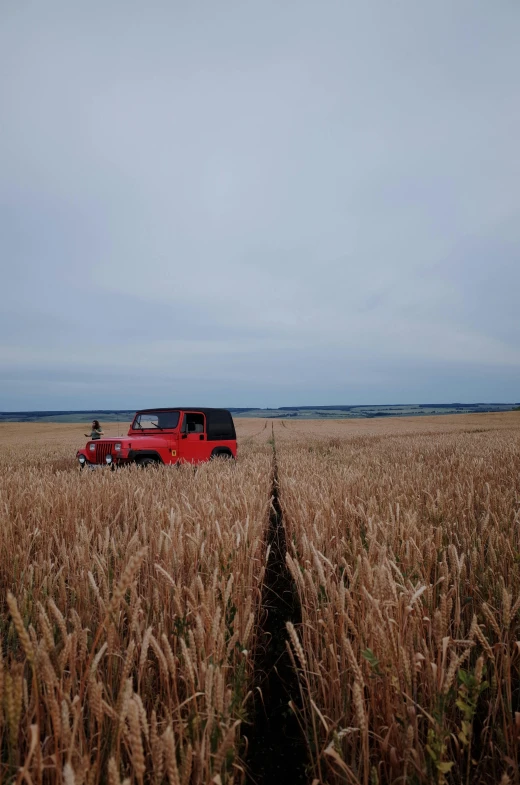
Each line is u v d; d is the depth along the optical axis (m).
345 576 3.64
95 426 16.67
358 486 7.02
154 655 2.62
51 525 5.26
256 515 5.36
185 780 1.55
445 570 2.70
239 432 52.69
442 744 1.79
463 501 5.52
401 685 2.09
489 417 79.19
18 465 15.99
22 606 2.67
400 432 44.28
